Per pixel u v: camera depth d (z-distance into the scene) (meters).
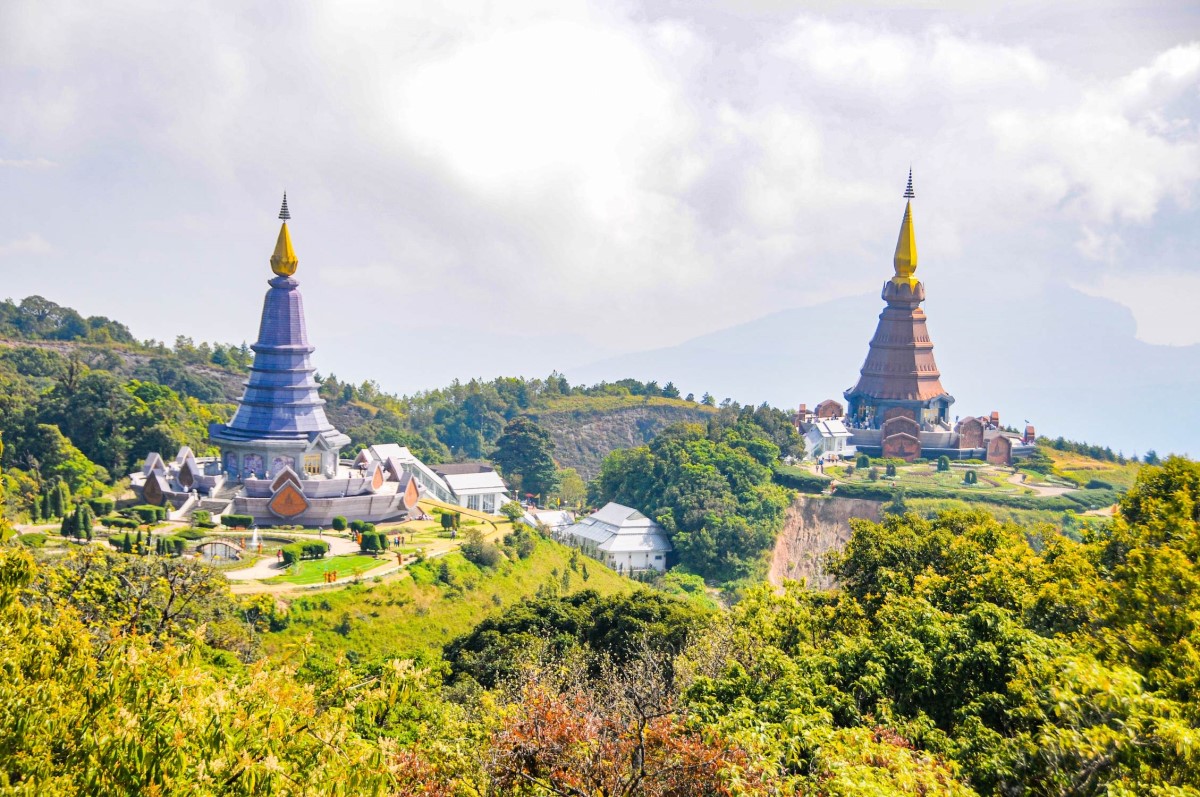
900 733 46.09
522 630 91.56
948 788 35.94
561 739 37.75
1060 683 41.91
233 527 130.75
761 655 54.75
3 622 35.06
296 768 34.88
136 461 160.88
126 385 186.25
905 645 51.81
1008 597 62.06
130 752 30.28
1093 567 61.03
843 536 193.75
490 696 53.47
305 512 137.50
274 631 97.56
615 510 192.88
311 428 149.12
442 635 108.06
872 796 33.34
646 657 71.12
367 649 100.88
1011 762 40.50
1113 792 34.28
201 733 31.72
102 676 34.38
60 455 147.62
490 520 155.75
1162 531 56.03
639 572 172.12
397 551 123.94
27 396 181.62
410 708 59.91
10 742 30.73
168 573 75.56
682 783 35.91
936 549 75.50
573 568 146.00
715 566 181.62
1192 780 36.31
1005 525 83.44
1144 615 50.31
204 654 71.50
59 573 66.81
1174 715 37.66
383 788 33.91
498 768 37.84
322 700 40.09
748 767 36.22
